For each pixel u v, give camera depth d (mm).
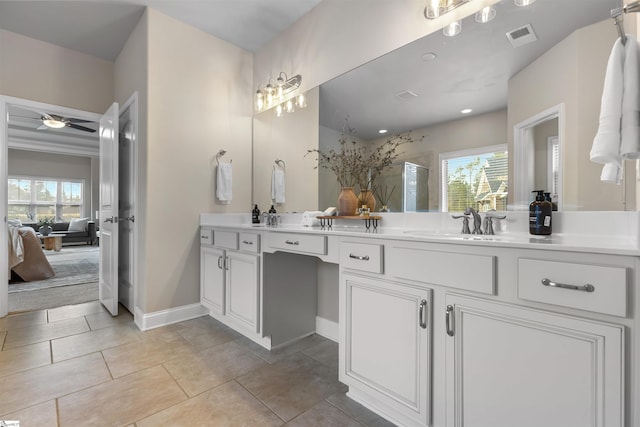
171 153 2504
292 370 1768
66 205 8812
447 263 1120
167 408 1407
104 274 2922
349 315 1472
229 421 1324
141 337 2213
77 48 3000
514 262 973
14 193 8117
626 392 787
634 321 775
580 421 851
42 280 3893
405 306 1250
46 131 5852
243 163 2992
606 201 1179
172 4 2373
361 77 2070
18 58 2742
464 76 1608
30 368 1752
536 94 1367
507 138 1460
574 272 856
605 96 916
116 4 2367
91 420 1314
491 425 1022
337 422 1328
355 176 2102
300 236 1735
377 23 1982
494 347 1018
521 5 1410
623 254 782
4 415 1338
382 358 1331
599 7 1210
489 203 1529
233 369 1772
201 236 2635
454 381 1106
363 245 1405
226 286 2326
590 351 837
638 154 900
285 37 2686
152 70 2398
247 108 3033
